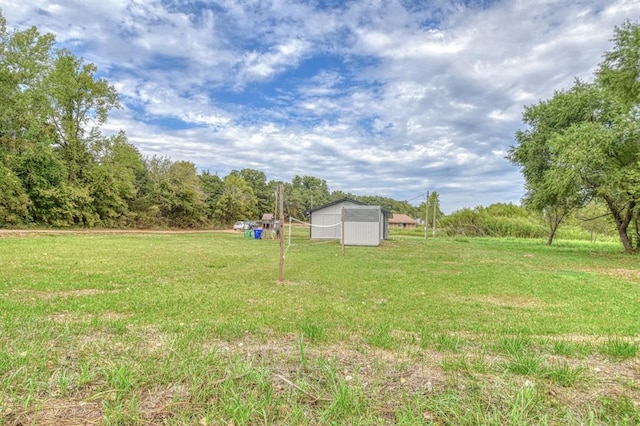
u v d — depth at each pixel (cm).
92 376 249
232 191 5147
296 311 523
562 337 425
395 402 229
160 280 784
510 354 332
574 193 1741
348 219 2203
